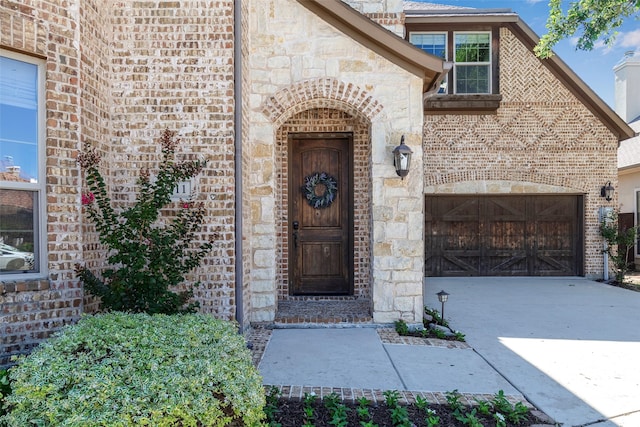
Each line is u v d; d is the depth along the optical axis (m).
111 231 4.08
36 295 3.73
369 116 5.69
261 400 2.64
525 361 4.46
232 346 2.93
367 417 3.09
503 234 10.89
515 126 10.49
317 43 5.69
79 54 4.06
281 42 5.69
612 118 10.36
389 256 5.68
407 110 5.68
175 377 2.40
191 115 4.87
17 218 3.75
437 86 6.23
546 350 4.84
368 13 7.03
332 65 5.68
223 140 4.88
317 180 7.07
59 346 2.64
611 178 10.52
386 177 5.69
